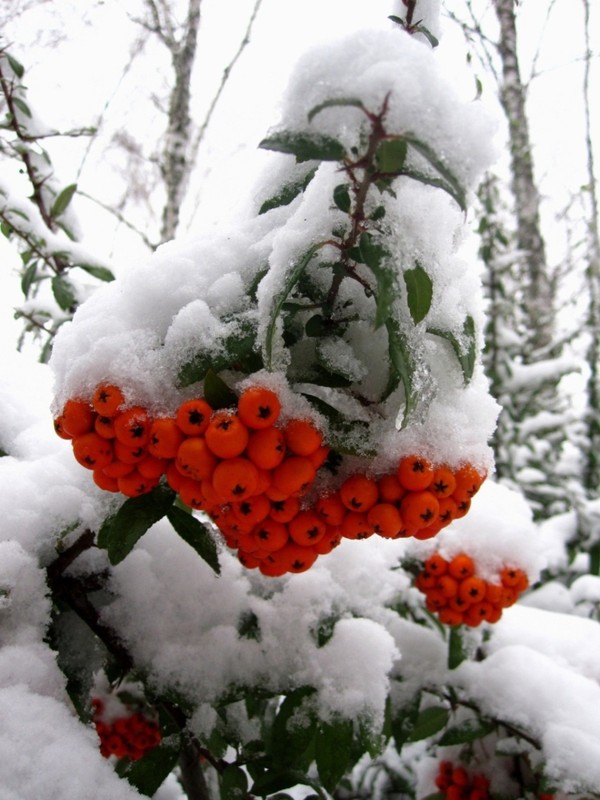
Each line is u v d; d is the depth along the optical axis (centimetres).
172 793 27
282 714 19
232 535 15
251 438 13
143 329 15
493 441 49
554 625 27
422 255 14
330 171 14
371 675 19
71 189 29
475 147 13
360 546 22
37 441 20
